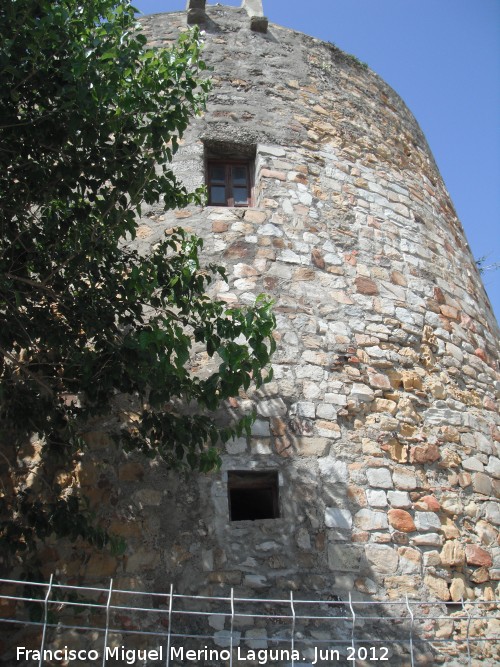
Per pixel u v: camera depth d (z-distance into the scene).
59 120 5.23
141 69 5.41
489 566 6.56
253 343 4.98
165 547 5.84
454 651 5.88
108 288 5.53
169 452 6.09
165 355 5.00
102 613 5.55
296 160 8.10
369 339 7.26
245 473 6.24
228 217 7.45
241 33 8.93
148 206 7.50
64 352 5.58
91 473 6.15
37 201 5.51
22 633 5.48
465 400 7.57
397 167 9.05
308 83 8.86
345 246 7.78
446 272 8.58
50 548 5.85
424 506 6.54
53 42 5.01
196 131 7.95
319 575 5.89
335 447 6.50
